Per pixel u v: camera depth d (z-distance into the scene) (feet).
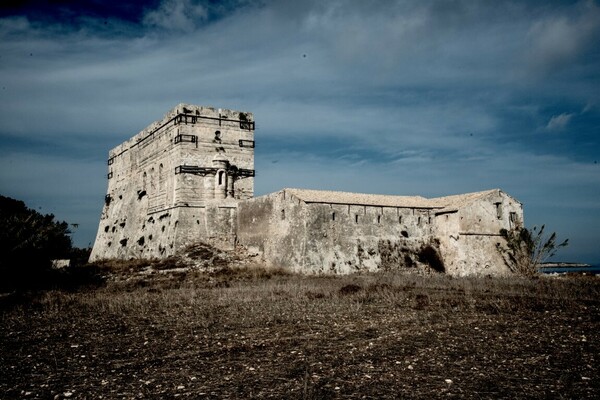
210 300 97.91
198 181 209.36
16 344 58.18
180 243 199.00
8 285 123.65
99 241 287.48
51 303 93.09
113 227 272.51
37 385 40.98
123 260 213.25
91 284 138.21
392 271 171.53
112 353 52.85
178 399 36.86
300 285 121.39
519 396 36.73
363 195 195.21
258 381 41.22
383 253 177.47
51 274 141.49
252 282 137.90
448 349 52.26
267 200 189.67
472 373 42.93
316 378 41.83
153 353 52.42
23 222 132.87
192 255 187.42
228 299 97.25
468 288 111.55
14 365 47.96
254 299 96.12
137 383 41.24
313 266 162.81
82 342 59.00
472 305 82.84
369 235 177.47
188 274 158.20
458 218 178.40
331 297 98.32
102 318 77.51
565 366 44.86
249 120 225.97
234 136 220.84
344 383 40.37
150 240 225.56
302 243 165.27
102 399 37.14
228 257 188.14
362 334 61.31
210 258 185.26
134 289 125.90
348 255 170.91
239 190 219.00
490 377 41.68
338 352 51.67
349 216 175.32
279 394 37.63
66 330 67.26
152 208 231.71
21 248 126.21
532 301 88.84
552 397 36.47
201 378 42.42
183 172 206.08
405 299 95.35
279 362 47.73
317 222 168.04
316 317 74.84
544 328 63.21
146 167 242.99
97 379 42.68
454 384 39.81
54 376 43.78
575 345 53.26
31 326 70.74
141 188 246.68
